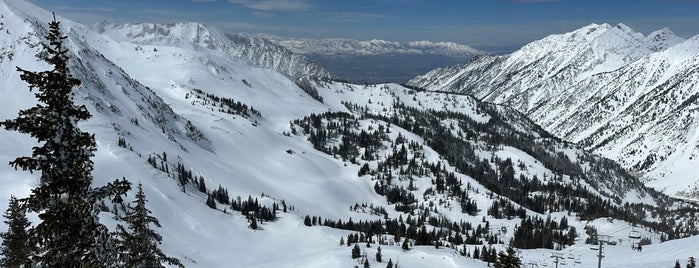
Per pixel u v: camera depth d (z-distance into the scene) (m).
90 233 18.33
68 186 17.33
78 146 18.06
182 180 190.38
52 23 17.38
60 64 17.33
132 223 28.56
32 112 16.81
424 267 122.50
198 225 154.88
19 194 101.81
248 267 120.38
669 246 119.06
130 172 167.25
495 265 85.19
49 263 17.69
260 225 179.50
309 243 170.75
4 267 20.77
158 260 28.58
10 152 153.25
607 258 129.00
